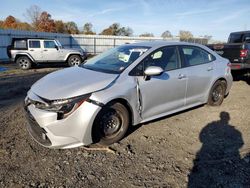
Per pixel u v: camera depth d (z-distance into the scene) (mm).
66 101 3217
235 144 3883
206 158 3449
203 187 2828
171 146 3783
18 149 3539
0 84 8578
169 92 4336
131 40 31531
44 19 47656
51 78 3881
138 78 3867
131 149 3650
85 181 2885
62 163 3229
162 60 4320
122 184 2850
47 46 14109
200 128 4480
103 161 3309
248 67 8422
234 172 3125
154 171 3119
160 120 4785
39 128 3326
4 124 4445
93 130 3443
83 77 3701
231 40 11859
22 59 13719
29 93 3625
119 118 3709
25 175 2957
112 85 3572
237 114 5250
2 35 19359
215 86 5445
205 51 5246
